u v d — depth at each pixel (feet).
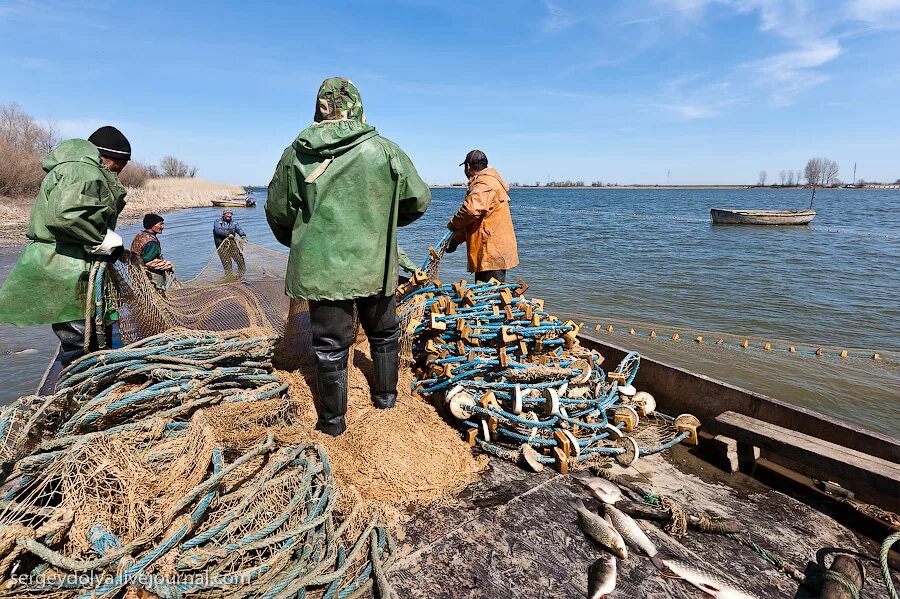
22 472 7.38
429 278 16.87
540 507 9.34
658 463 11.27
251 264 31.35
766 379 26.27
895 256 73.51
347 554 7.79
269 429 9.89
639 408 12.55
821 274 59.16
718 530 8.82
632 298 46.96
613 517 8.87
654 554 8.26
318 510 7.92
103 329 11.78
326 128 9.02
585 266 64.80
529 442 10.87
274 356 12.77
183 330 13.04
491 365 12.17
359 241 9.38
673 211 208.95
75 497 6.82
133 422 9.00
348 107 9.28
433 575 7.66
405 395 12.14
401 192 10.12
